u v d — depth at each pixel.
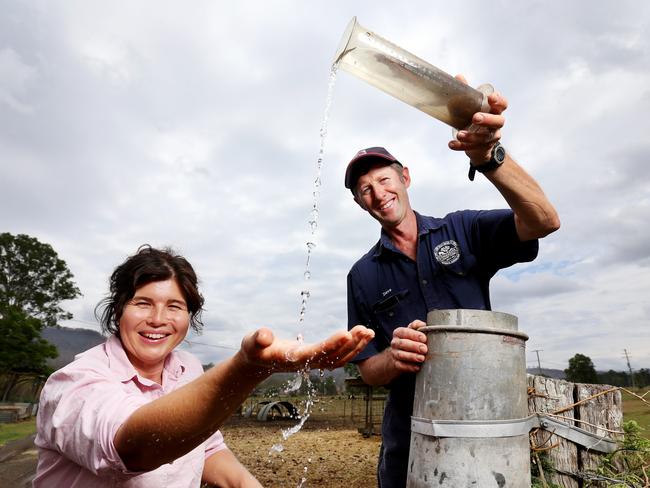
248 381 1.05
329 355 1.01
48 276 60.69
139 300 1.70
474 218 2.66
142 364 1.77
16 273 59.09
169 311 1.73
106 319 1.80
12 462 7.21
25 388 43.41
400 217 2.79
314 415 24.64
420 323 1.91
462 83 1.80
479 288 2.65
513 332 1.71
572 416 2.97
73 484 1.47
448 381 1.68
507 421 1.63
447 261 2.66
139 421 1.07
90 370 1.47
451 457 1.61
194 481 1.79
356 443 13.47
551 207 2.08
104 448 1.14
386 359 2.42
